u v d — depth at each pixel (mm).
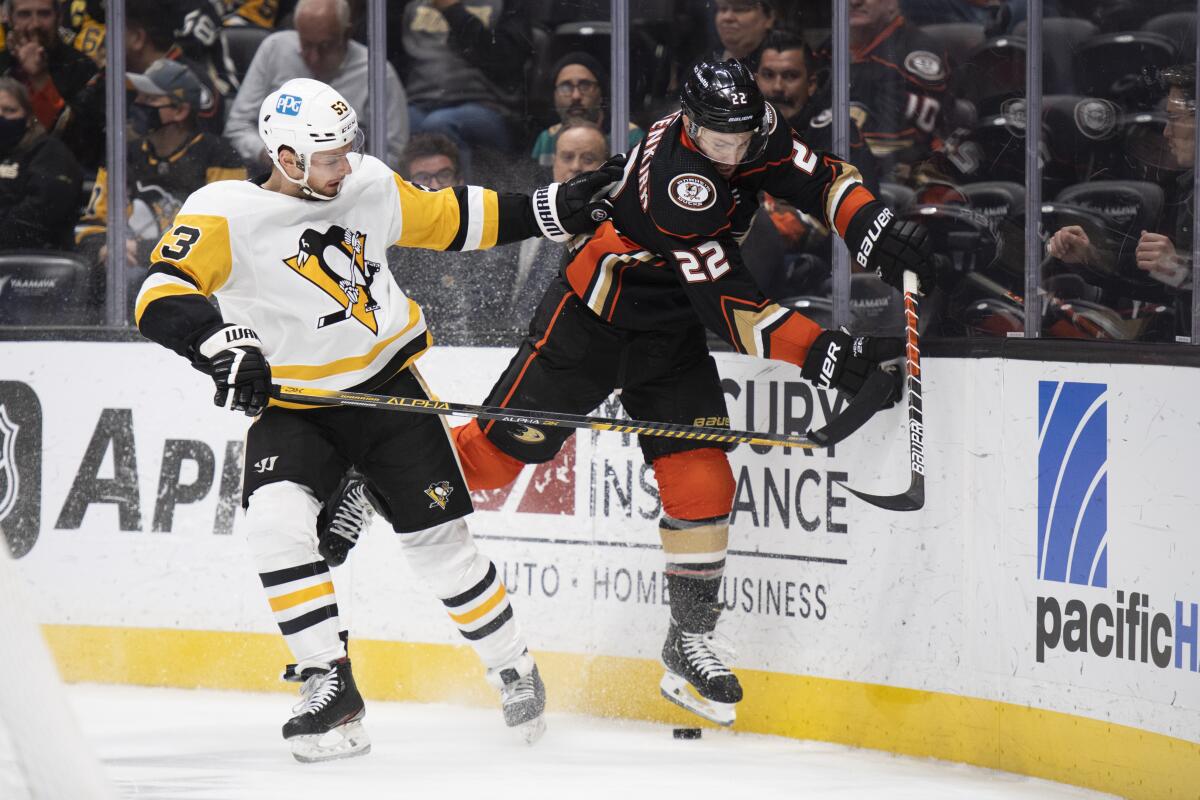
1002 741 9938
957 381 10211
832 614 11039
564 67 16016
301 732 9805
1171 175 14438
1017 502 9820
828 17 15398
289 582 9930
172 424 13539
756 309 10148
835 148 14500
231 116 16641
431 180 16453
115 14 15109
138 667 13641
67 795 4340
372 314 10273
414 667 12891
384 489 10539
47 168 16703
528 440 11305
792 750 10891
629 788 9281
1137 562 8969
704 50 15789
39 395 13945
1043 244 15008
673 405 11125
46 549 13914
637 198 10352
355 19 16500
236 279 9898
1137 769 8977
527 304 15180
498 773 9727
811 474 11148
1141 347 8953
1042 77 14945
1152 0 14438
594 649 12258
